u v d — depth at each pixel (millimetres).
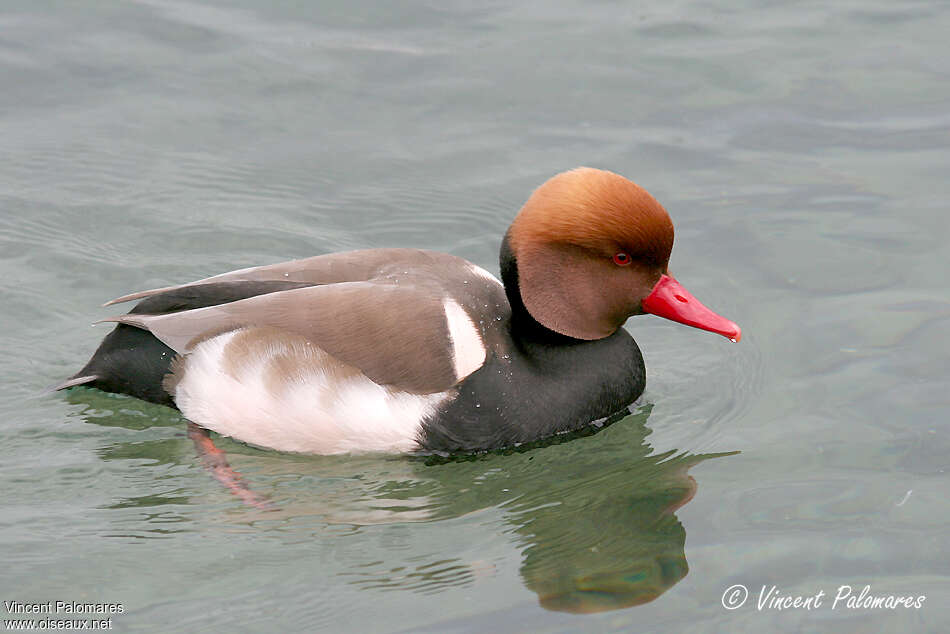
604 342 10672
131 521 9516
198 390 10141
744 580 8859
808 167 14023
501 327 10445
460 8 16859
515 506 9891
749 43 16062
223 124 14727
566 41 16156
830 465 10133
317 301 9984
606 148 14312
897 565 8953
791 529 9391
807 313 12070
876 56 15711
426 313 10031
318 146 14477
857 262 12695
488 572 9039
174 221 13250
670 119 14789
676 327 12320
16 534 9281
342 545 9344
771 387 11219
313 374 9898
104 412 10602
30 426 10438
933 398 10789
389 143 14531
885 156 14133
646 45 16094
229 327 10039
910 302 12094
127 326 10391
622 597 8727
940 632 8297
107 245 12867
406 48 16016
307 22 16516
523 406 10234
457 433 10102
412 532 9539
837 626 8375
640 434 10781
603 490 10070
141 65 15578
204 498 9828
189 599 8695
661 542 9359
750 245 12977
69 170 13836
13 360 11195
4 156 13938
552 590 8812
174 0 16906
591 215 9922
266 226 13273
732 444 10555
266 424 10078
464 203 13648
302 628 8430
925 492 9688
